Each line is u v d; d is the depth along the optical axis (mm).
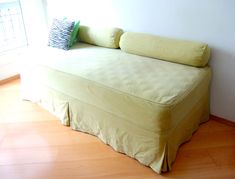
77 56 2305
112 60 2170
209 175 1651
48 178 1679
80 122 2086
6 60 3121
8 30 3197
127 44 2301
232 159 1775
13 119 2365
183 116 1691
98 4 2641
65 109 2158
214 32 1937
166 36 2223
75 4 2873
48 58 2299
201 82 1820
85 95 1917
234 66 1937
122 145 1809
